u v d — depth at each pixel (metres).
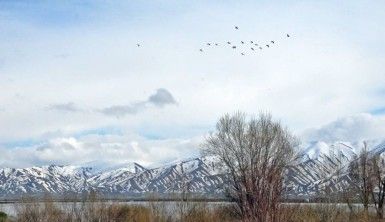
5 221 60.50
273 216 39.25
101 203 58.78
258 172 40.06
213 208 55.19
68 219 56.16
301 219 45.97
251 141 44.66
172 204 58.28
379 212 66.19
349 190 66.38
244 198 40.09
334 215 56.22
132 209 59.25
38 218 56.25
